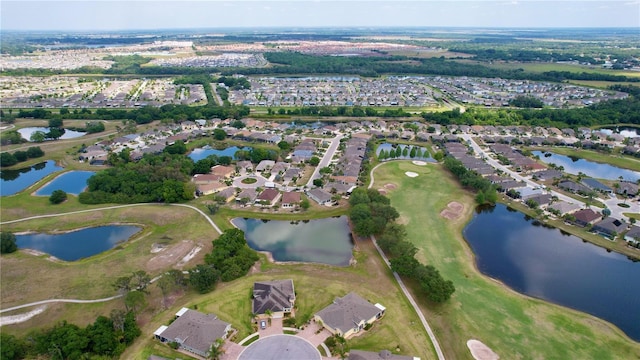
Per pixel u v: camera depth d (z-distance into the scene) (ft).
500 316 390.83
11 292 428.15
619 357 345.72
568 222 585.22
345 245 529.86
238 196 649.20
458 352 347.97
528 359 340.80
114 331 354.74
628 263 496.64
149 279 419.13
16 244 530.27
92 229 573.74
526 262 495.00
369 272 460.96
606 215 593.01
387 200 610.24
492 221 600.80
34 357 334.85
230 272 442.91
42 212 606.14
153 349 350.64
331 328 365.61
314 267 473.26
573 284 453.99
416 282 437.99
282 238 546.26
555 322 384.68
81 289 431.43
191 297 415.03
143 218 590.55
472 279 449.89
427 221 581.53
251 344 353.31
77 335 336.70
